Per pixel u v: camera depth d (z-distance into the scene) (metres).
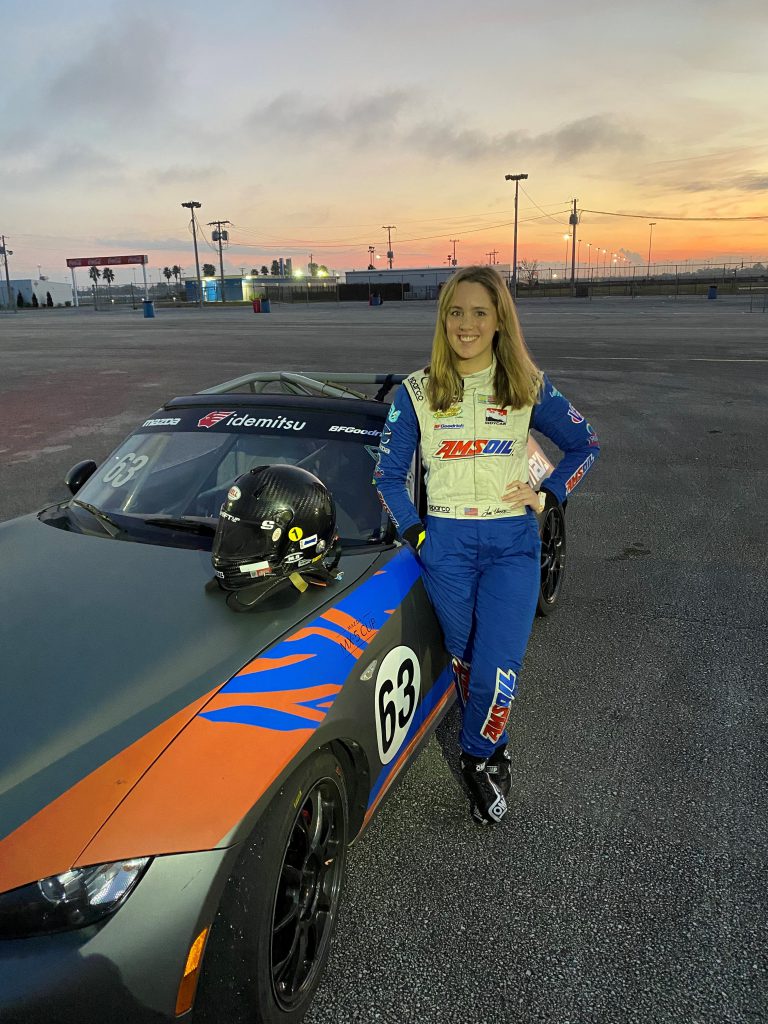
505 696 2.49
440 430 2.43
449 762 3.02
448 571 2.48
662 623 4.28
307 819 1.91
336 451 3.02
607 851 2.52
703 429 9.87
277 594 2.23
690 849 2.53
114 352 19.66
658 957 2.10
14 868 1.44
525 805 2.76
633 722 3.30
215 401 3.44
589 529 5.98
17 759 1.64
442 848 2.53
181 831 1.53
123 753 1.64
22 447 8.66
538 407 2.52
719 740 3.17
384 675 2.27
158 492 2.98
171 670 1.90
